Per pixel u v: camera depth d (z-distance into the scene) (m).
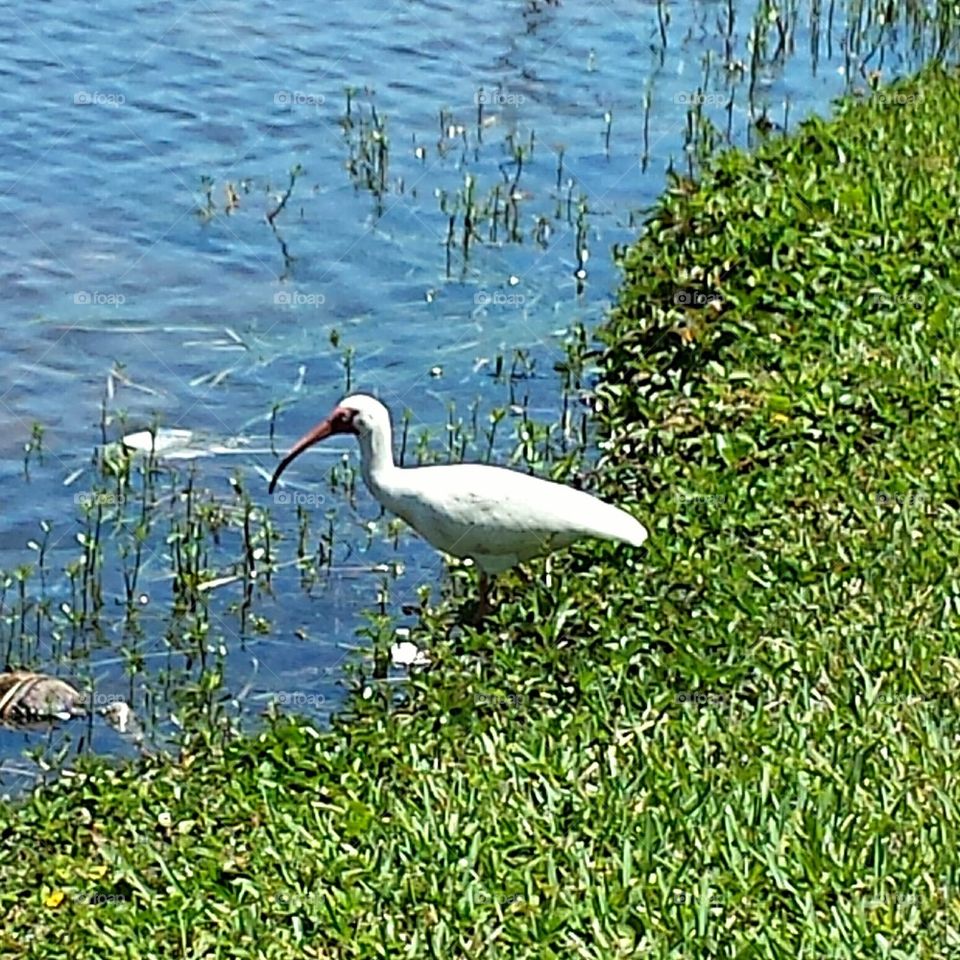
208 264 19.38
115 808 10.89
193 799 10.89
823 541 12.81
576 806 10.27
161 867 10.16
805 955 9.05
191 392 17.06
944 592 12.07
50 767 12.24
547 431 15.91
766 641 11.73
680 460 14.23
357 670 13.15
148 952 9.45
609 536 12.61
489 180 21.36
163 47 25.00
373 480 13.09
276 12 26.39
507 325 18.22
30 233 19.92
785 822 9.95
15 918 9.82
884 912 9.30
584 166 21.80
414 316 18.47
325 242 19.86
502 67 24.81
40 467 15.87
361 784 10.77
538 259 19.50
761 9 25.91
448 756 11.05
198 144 22.23
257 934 9.47
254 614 13.94
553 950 9.26
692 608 12.34
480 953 9.23
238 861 10.12
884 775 10.35
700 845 9.83
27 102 23.22
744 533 13.15
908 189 17.98
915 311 15.78
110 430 16.41
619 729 11.05
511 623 12.77
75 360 17.55
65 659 13.49
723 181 18.84
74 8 26.23
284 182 21.27
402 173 21.47
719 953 9.10
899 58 24.81
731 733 10.83
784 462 13.87
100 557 14.59
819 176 18.28
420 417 16.64
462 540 12.80
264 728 12.39
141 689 13.13
